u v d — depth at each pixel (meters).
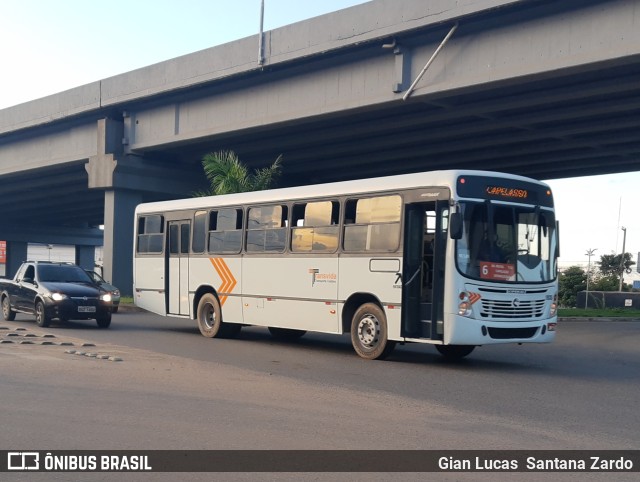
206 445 7.85
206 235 19.72
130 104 32.97
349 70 24.52
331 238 16.27
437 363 15.55
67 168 39.72
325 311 16.27
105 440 7.98
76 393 10.49
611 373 14.87
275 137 31.38
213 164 28.58
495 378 13.49
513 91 22.80
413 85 22.41
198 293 20.02
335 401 10.49
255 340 19.30
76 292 21.02
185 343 18.05
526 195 15.02
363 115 26.73
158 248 21.33
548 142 29.12
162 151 34.81
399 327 14.68
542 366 15.77
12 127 38.56
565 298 56.56
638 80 20.59
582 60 18.84
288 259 17.27
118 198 34.66
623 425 9.55
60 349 15.41
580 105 23.66
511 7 19.72
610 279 60.25
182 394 10.62
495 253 14.41
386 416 9.58
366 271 15.40
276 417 9.27
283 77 26.67
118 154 34.22
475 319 14.01
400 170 36.53
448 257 14.03
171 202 21.06
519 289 14.55
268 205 17.98
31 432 8.26
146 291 21.64
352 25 23.39
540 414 10.12
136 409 9.52
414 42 22.66
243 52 26.89
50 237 74.81
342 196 16.12
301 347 17.92
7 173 41.06
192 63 29.08
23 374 12.02
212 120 29.66
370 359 15.45
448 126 27.44
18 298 22.45
